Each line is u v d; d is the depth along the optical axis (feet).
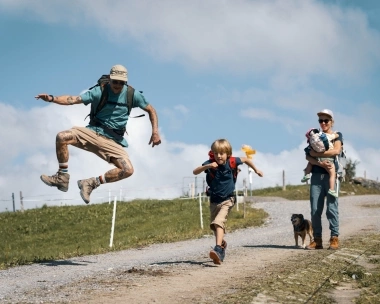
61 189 29.55
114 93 29.22
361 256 30.83
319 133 36.04
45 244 79.15
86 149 29.91
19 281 28.17
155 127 30.50
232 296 20.31
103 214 100.83
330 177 36.17
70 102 28.55
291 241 46.14
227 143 28.89
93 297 21.13
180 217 91.09
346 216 83.41
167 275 26.22
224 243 30.14
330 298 20.34
